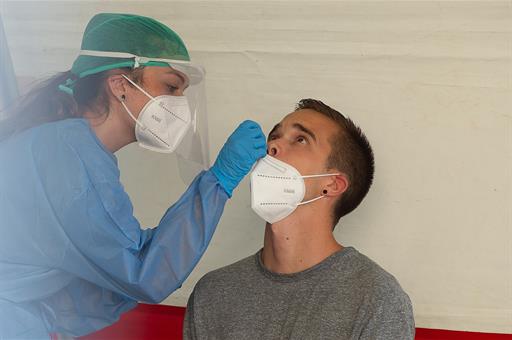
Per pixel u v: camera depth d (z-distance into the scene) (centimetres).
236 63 199
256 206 155
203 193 149
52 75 175
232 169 150
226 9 198
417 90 190
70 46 207
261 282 162
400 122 192
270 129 199
